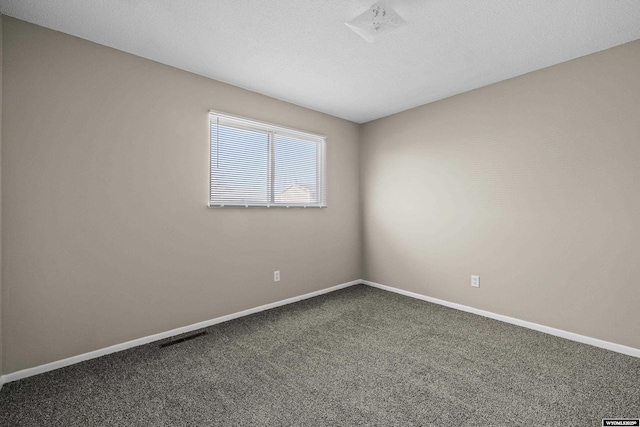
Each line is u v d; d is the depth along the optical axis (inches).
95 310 91.3
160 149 103.9
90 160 90.3
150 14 78.4
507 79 117.9
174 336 106.3
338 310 132.7
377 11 75.2
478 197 127.3
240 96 125.1
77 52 88.2
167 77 105.6
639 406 67.6
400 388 75.1
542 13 78.2
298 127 146.4
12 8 75.2
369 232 174.2
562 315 105.2
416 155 150.2
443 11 77.7
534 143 111.1
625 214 92.6
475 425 62.1
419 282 149.9
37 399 70.7
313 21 81.7
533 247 111.8
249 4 74.8
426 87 126.2
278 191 139.6
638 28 84.4
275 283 137.8
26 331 80.4
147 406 68.3
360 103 144.8
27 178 80.6
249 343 100.6
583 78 99.9
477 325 115.6
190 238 111.1
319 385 76.4
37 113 82.0
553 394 72.2
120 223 95.7
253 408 67.6
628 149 91.8
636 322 90.9
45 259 83.2
